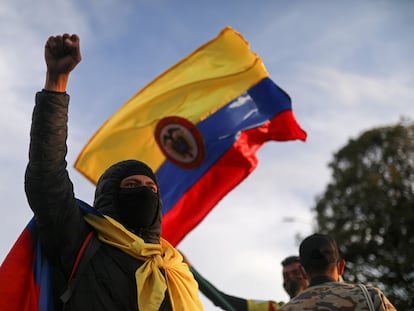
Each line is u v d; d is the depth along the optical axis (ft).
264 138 21.85
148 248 10.23
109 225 10.33
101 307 9.62
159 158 21.29
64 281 9.87
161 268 10.36
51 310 9.83
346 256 87.04
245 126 21.52
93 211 10.40
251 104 21.77
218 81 21.86
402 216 85.76
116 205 10.70
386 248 85.46
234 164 21.36
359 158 92.38
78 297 9.63
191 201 21.17
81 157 20.67
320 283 12.66
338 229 89.10
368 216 88.33
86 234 10.14
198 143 21.25
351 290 11.85
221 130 21.36
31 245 10.02
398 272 83.61
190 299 10.43
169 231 20.86
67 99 9.75
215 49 22.43
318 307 11.71
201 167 21.26
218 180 21.30
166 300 10.16
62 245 9.78
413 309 81.97
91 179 20.56
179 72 22.12
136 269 10.03
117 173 10.93
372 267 85.56
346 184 91.40
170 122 21.38
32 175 9.53
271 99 21.86
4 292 9.70
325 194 93.40
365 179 89.86
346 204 90.48
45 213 9.56
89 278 9.75
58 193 9.59
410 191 87.86
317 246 12.92
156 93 21.75
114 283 9.80
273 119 21.80
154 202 10.72
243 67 22.04
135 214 10.58
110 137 21.09
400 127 92.27
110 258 10.04
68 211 9.74
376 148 91.97
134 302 9.78
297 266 17.51
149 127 21.35
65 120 9.72
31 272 9.90
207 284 18.51
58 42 9.68
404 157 90.99
